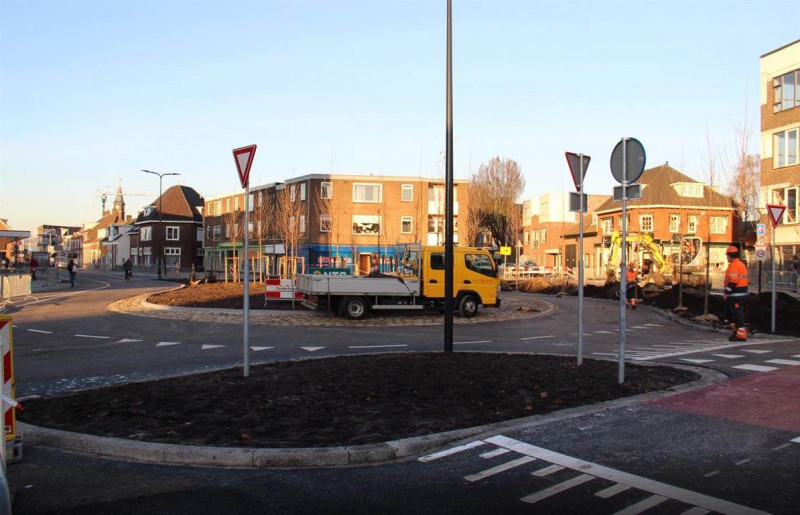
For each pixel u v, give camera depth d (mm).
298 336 14719
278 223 49969
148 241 78500
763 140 36062
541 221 70125
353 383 7906
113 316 19219
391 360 9625
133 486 4734
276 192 54125
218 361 11016
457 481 4773
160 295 25125
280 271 38688
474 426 6129
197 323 17359
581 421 6324
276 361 10305
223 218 65562
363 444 5492
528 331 16266
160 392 7566
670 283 31953
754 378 8602
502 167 70250
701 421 6320
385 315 19797
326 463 5230
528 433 5934
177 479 4891
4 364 5199
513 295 32656
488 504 4301
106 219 112375
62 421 6379
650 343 13570
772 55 35469
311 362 9852
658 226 50656
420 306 18859
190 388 7773
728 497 4332
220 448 5359
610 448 5477
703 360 10453
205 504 4355
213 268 67938
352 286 18156
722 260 49156
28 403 7211
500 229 68500
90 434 5836
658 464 5047
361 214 51750
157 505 4344
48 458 5441
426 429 5984
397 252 22422
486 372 8484
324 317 18797
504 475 4875
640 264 35469
